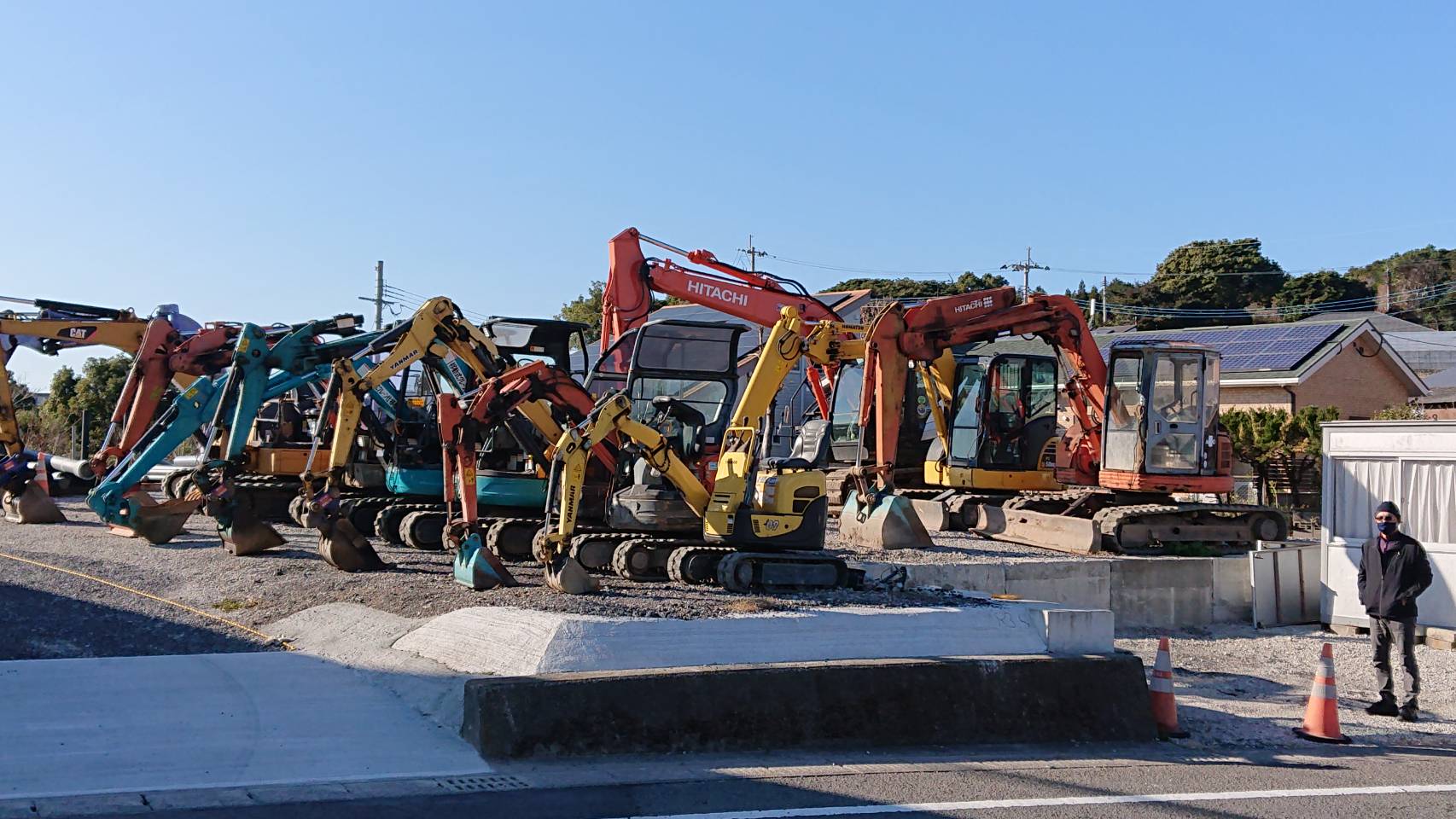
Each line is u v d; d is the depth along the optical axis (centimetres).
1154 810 748
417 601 1100
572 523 1167
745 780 786
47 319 2089
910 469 2133
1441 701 1202
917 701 929
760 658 937
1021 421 1992
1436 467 1485
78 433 3578
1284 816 749
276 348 1566
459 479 1228
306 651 998
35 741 755
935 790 781
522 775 770
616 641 903
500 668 885
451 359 1661
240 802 689
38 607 1098
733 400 1445
